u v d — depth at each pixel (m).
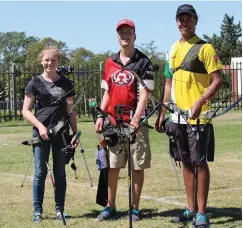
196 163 7.10
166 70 7.76
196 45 7.35
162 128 7.84
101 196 8.23
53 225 7.73
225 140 19.09
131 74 7.83
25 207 8.85
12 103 32.72
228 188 10.23
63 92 8.00
